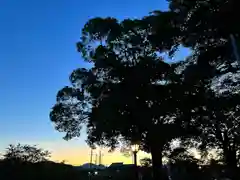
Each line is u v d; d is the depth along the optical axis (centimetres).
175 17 3072
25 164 3356
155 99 3719
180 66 3769
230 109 3228
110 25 4078
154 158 4103
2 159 3384
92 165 7056
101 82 4178
